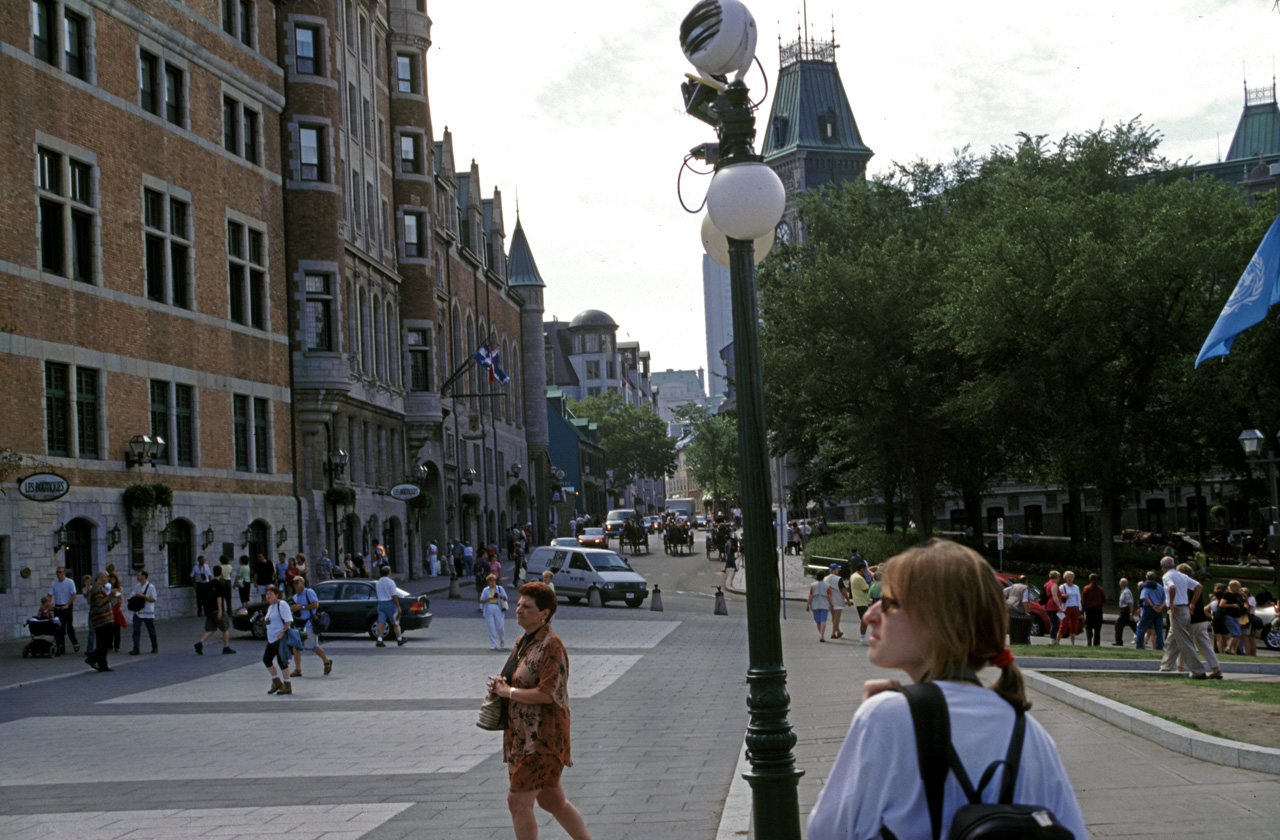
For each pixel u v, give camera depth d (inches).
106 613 883.4
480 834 354.3
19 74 1155.9
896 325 1865.2
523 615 285.1
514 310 3459.6
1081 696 540.1
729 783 426.0
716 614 1411.2
